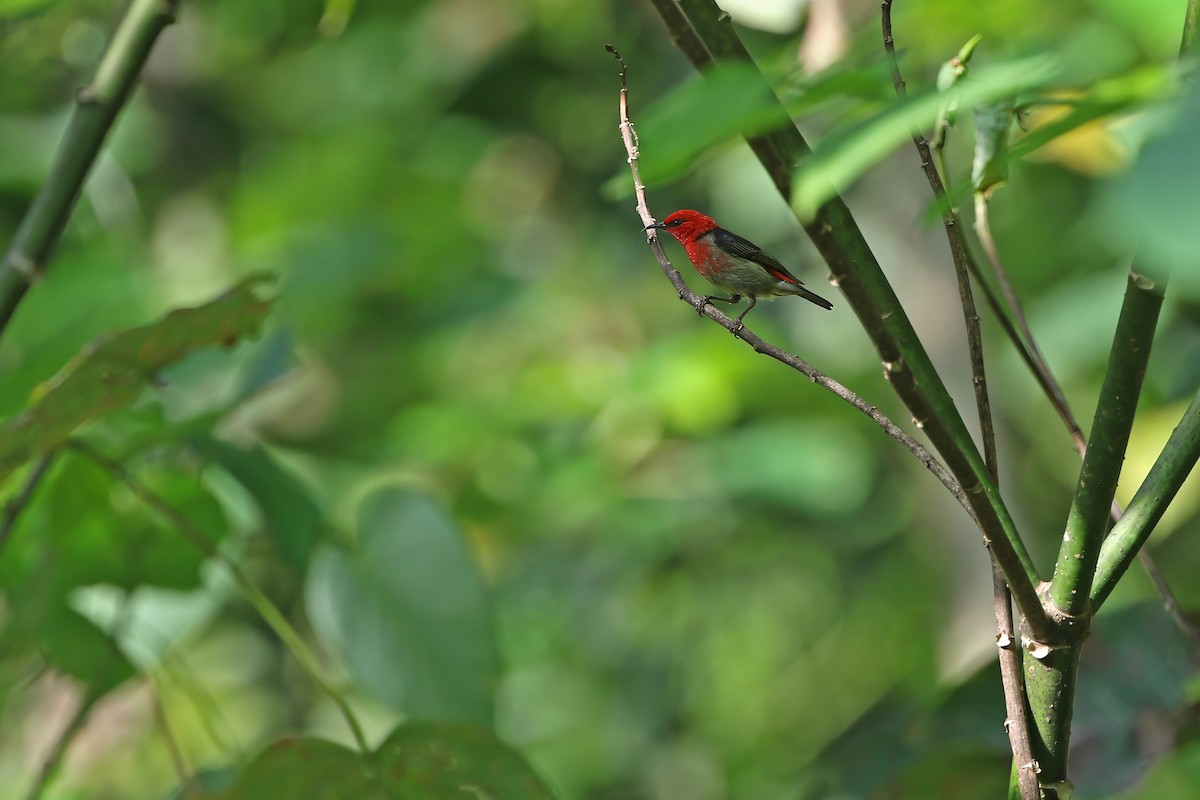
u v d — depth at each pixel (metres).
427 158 16.14
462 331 13.45
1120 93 1.92
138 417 5.90
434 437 11.83
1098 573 3.37
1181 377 7.54
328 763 4.50
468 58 15.71
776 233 13.45
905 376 2.69
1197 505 8.72
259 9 16.30
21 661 5.62
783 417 12.28
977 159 3.06
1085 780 4.88
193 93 16.69
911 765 5.00
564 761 14.33
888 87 2.40
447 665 5.86
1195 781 6.90
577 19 15.01
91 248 11.72
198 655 13.23
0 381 5.97
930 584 12.82
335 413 13.43
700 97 1.98
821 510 11.48
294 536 5.93
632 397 11.71
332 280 11.95
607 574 12.84
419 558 5.97
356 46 16.84
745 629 14.24
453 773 4.56
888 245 11.34
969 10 6.57
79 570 5.74
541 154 16.58
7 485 5.45
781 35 7.09
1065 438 11.23
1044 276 11.17
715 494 11.41
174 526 5.80
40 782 5.41
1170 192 1.28
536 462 11.91
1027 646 3.36
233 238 15.02
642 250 14.61
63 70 12.73
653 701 14.26
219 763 6.24
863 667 13.97
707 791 13.97
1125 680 4.98
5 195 13.48
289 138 17.30
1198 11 2.26
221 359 7.24
